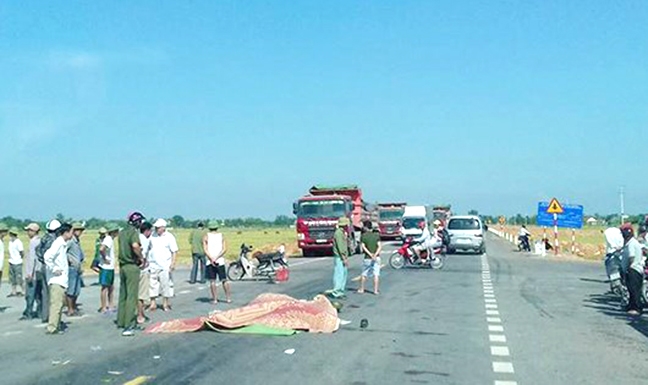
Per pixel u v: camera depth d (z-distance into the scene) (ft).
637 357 38.55
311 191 155.43
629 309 57.72
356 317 54.54
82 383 31.04
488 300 66.90
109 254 57.88
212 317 47.01
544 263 124.67
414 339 44.09
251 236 320.91
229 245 215.10
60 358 37.17
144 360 36.58
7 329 48.60
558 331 47.88
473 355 38.78
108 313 56.95
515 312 58.03
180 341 42.83
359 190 154.61
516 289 78.13
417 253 110.52
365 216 163.63
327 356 38.04
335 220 139.85
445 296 70.23
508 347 41.45
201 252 86.74
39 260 53.16
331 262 127.65
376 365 35.65
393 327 49.19
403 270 107.45
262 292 74.54
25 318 54.95
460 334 46.26
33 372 33.45
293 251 173.88
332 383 31.40
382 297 69.05
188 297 69.77
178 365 35.24
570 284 84.58
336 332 46.78
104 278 57.67
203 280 87.15
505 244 220.23
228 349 40.04
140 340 43.29
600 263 126.52
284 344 41.86
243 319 47.19
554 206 151.74
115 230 58.29
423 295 71.10
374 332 46.93
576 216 157.17
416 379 32.45
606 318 54.75
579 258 142.72
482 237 148.56
